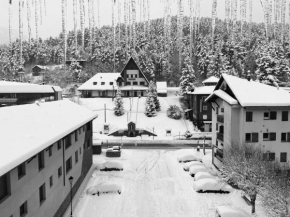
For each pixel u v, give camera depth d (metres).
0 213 12.21
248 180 21.95
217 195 26.03
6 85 41.19
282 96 29.14
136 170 33.88
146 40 111.12
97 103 73.88
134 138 54.78
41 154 17.64
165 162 37.47
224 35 98.81
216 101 34.59
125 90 82.81
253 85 30.95
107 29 121.50
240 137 28.97
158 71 105.38
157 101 67.94
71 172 24.59
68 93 86.88
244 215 20.27
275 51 69.19
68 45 117.56
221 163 31.42
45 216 17.92
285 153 29.31
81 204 23.84
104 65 107.69
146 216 21.88
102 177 31.22
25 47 129.00
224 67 79.44
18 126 16.06
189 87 71.25
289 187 19.69
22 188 14.47
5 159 11.32
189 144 49.50
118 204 23.91
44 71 111.62
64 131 19.42
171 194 26.22
